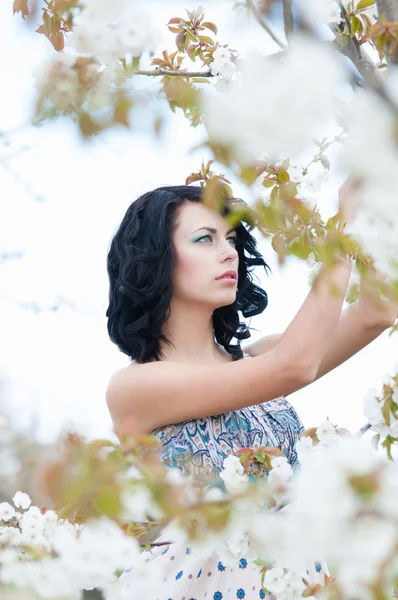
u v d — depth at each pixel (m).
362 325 2.62
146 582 1.63
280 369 2.20
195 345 2.72
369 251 1.08
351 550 1.03
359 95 0.82
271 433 2.57
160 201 2.63
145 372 2.53
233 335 2.87
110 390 2.64
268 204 1.20
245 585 2.24
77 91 0.98
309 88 0.77
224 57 1.80
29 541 1.72
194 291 2.62
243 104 0.79
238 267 2.86
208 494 1.36
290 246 1.28
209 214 2.63
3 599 1.40
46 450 1.20
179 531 1.37
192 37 2.08
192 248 2.62
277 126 0.78
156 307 2.65
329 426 1.60
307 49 0.79
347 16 1.49
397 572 1.04
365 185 0.87
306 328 2.17
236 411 2.55
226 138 0.83
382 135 0.81
